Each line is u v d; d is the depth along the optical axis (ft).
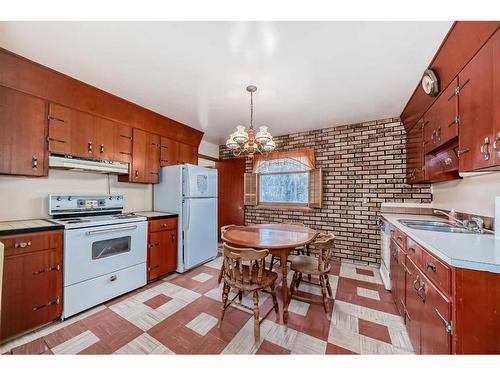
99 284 6.81
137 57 5.79
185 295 7.56
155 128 10.19
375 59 5.74
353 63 5.94
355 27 4.62
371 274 9.48
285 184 13.39
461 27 4.27
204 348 5.01
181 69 6.33
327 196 11.82
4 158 5.81
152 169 10.14
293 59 5.78
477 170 4.45
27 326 5.38
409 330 5.24
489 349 3.13
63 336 5.40
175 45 5.28
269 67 6.18
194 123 11.30
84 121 7.58
